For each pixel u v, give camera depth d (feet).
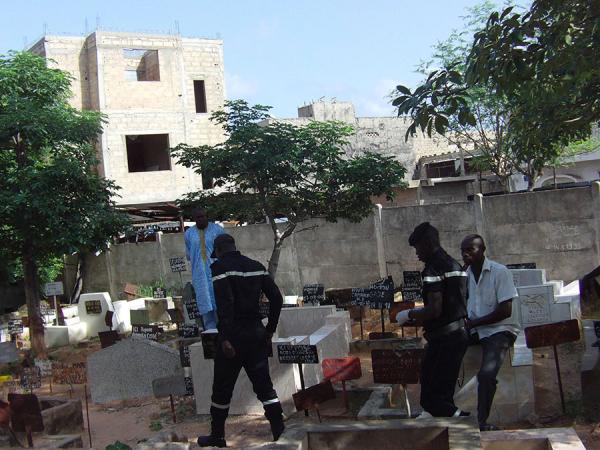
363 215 41.78
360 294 35.78
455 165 111.45
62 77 44.73
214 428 20.63
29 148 42.47
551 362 28.45
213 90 93.50
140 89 87.71
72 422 27.04
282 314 35.06
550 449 12.67
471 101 69.82
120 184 85.71
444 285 18.35
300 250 56.13
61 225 40.11
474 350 22.04
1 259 44.21
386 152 111.65
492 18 24.08
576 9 23.75
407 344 34.01
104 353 31.53
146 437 25.39
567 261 45.68
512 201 47.19
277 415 20.25
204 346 26.84
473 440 12.61
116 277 67.72
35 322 43.45
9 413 23.11
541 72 23.58
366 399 26.09
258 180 38.50
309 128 38.93
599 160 103.09
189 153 39.42
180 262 47.62
